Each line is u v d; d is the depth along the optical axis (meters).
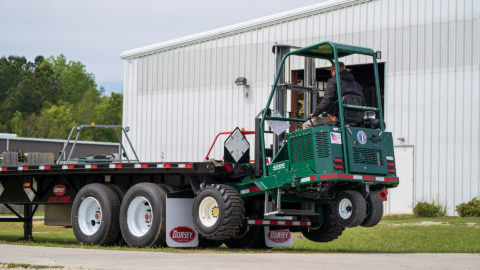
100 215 12.17
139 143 31.81
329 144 10.13
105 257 8.86
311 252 11.04
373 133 10.51
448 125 23.20
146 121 31.64
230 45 28.91
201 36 29.70
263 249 12.22
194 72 30.06
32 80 98.44
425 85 23.67
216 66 29.34
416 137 23.77
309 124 10.84
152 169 11.63
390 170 10.61
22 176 13.84
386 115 24.39
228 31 28.81
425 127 23.61
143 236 11.36
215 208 10.98
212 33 29.34
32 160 26.61
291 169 10.63
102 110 95.69
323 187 10.30
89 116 96.25
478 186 22.55
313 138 10.27
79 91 110.94
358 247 12.48
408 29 24.05
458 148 22.97
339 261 8.62
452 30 23.22
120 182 12.59
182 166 11.31
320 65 25.22
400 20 24.22
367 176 10.27
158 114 31.22
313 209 11.66
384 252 11.18
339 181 10.23
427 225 18.62
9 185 14.06
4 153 25.75
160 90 31.23
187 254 9.55
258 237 12.26
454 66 23.16
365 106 10.65
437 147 23.36
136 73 32.16
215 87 29.31
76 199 12.34
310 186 10.45
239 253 10.20
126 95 32.44
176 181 11.95
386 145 10.62
